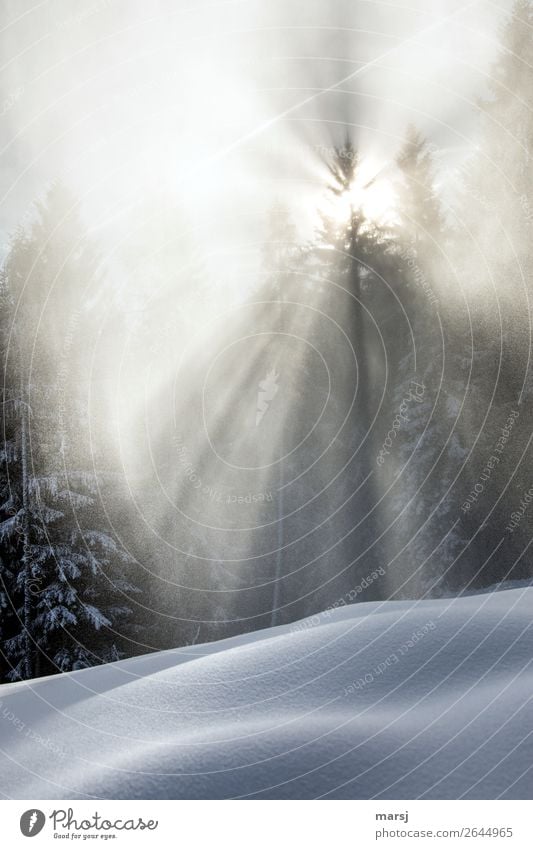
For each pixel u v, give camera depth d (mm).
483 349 18234
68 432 12617
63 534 11914
